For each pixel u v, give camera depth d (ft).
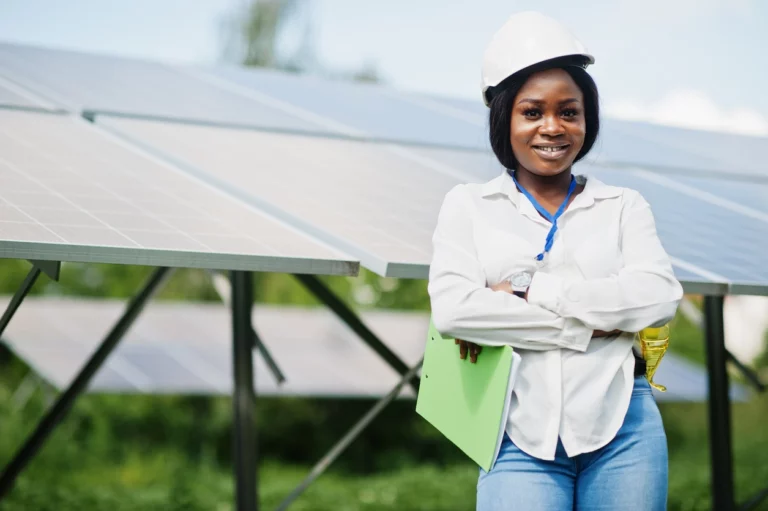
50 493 32.83
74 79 20.39
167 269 16.21
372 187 14.67
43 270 11.25
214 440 48.98
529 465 8.21
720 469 17.93
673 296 8.38
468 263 8.53
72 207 11.20
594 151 19.54
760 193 18.28
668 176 18.43
